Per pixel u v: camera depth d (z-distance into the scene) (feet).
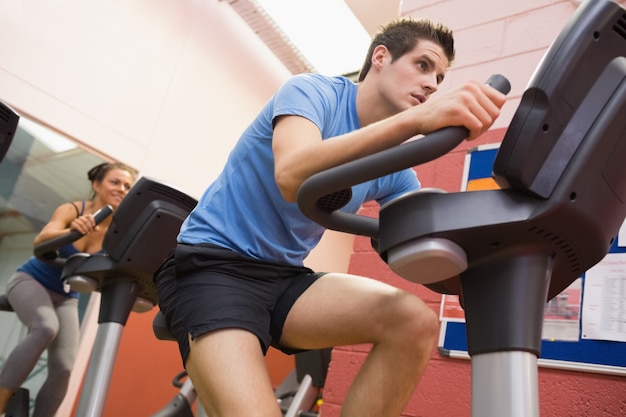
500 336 2.54
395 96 3.95
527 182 2.45
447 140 2.51
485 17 7.66
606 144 2.54
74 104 11.90
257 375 3.09
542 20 7.14
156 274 4.14
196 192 14.35
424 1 8.39
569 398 5.25
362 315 3.45
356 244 7.33
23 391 8.02
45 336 8.03
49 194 11.47
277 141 3.31
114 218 6.23
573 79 2.47
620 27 2.56
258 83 16.62
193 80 14.57
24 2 11.25
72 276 6.45
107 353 6.04
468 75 7.50
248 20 16.37
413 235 2.64
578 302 5.49
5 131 5.66
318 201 2.97
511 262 2.62
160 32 13.91
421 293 6.53
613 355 5.12
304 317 3.66
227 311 3.37
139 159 13.07
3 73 10.82
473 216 2.55
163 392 12.55
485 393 2.52
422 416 5.96
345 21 15.39
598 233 2.61
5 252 10.79
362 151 2.76
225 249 3.76
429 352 3.35
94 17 12.47
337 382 6.66
